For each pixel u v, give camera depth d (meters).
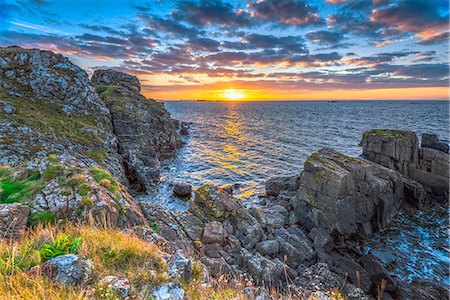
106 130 37.84
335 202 22.77
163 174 42.34
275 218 23.39
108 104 45.78
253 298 6.37
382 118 137.00
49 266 4.40
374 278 16.66
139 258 5.68
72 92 38.28
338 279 14.86
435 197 31.77
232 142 71.62
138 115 44.66
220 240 16.09
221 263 13.69
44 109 33.66
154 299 4.41
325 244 20.80
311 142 69.69
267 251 17.47
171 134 58.66
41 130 28.17
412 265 19.61
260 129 98.69
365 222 24.44
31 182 10.83
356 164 25.44
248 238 18.31
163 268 5.59
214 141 73.56
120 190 13.45
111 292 4.15
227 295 5.60
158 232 14.26
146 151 40.94
